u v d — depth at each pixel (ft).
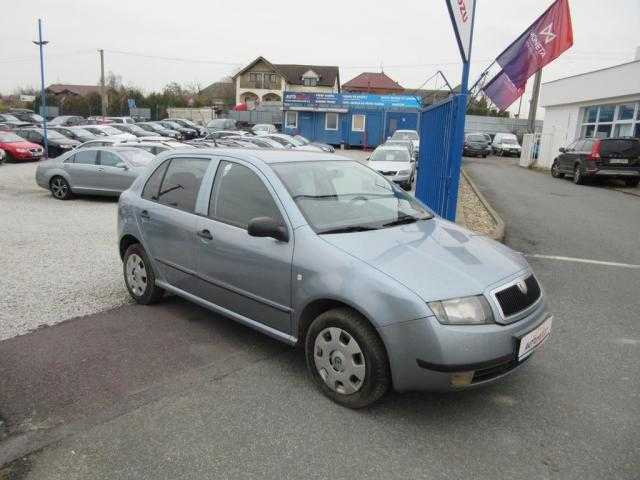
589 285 20.56
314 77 221.05
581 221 34.78
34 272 20.93
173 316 16.26
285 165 13.87
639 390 12.21
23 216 34.78
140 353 13.64
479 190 51.96
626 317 17.08
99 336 14.66
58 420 10.59
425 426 10.55
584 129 76.79
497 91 41.86
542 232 30.94
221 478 8.98
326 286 11.00
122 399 11.40
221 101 237.86
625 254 25.79
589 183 60.70
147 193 16.79
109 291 18.66
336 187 13.99
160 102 211.61
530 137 89.04
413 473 9.16
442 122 26.99
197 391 11.78
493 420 10.82
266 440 10.03
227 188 14.14
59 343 14.17
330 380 11.35
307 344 11.75
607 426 10.71
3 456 9.48
